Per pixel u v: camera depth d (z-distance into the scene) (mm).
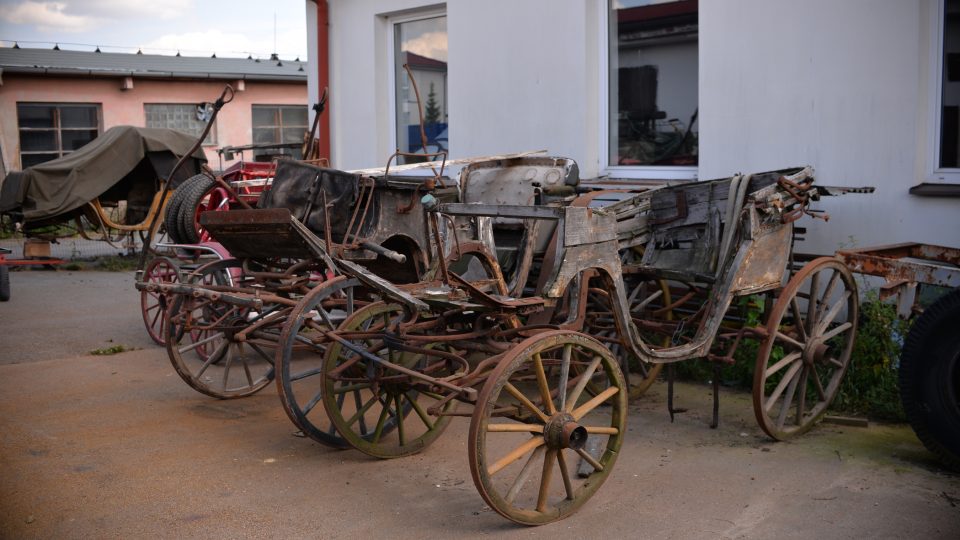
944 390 4137
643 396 5691
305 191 5457
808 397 5324
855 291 5047
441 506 3939
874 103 5594
